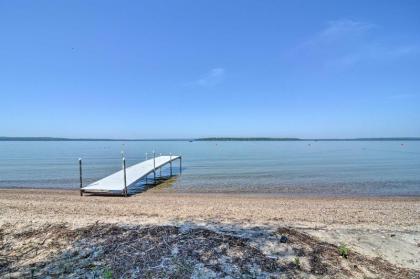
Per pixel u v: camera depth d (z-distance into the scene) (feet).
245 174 97.55
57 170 111.04
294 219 32.53
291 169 111.86
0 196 55.26
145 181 83.87
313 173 99.66
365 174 96.94
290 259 17.72
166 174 99.55
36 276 15.79
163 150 293.23
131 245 18.95
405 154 216.74
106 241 19.70
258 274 15.92
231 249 18.53
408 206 46.60
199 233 20.79
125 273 15.80
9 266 17.08
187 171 107.14
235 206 43.86
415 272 17.71
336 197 59.47
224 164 133.80
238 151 268.21
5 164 133.90
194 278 15.31
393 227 28.55
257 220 30.37
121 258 17.40
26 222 24.27
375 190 68.80
